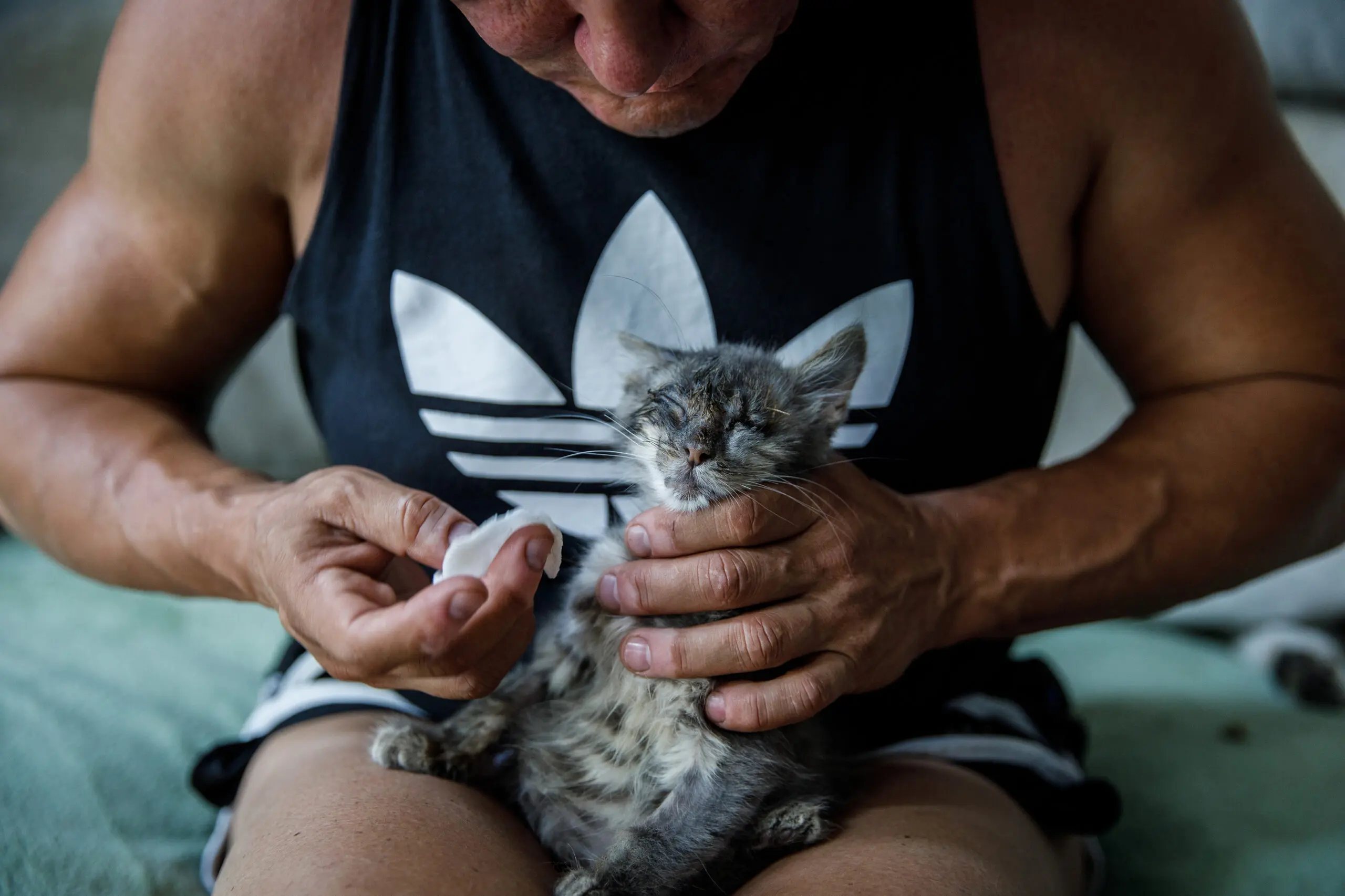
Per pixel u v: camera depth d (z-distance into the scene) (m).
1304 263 0.66
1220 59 0.65
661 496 0.66
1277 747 0.87
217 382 0.73
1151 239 0.66
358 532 0.56
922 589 0.61
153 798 0.75
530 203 0.64
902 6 0.63
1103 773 0.84
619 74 0.54
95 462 0.65
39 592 0.98
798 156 0.64
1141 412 0.69
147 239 0.67
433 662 0.52
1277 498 0.65
